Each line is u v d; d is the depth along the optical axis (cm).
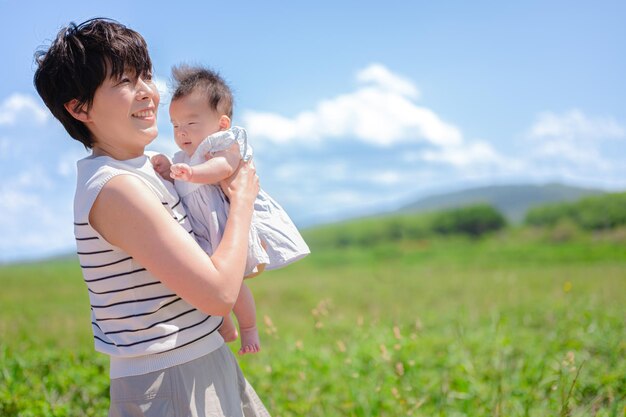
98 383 502
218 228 239
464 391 508
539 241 2859
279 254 250
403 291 1454
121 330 219
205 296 214
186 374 223
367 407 479
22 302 1472
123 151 227
